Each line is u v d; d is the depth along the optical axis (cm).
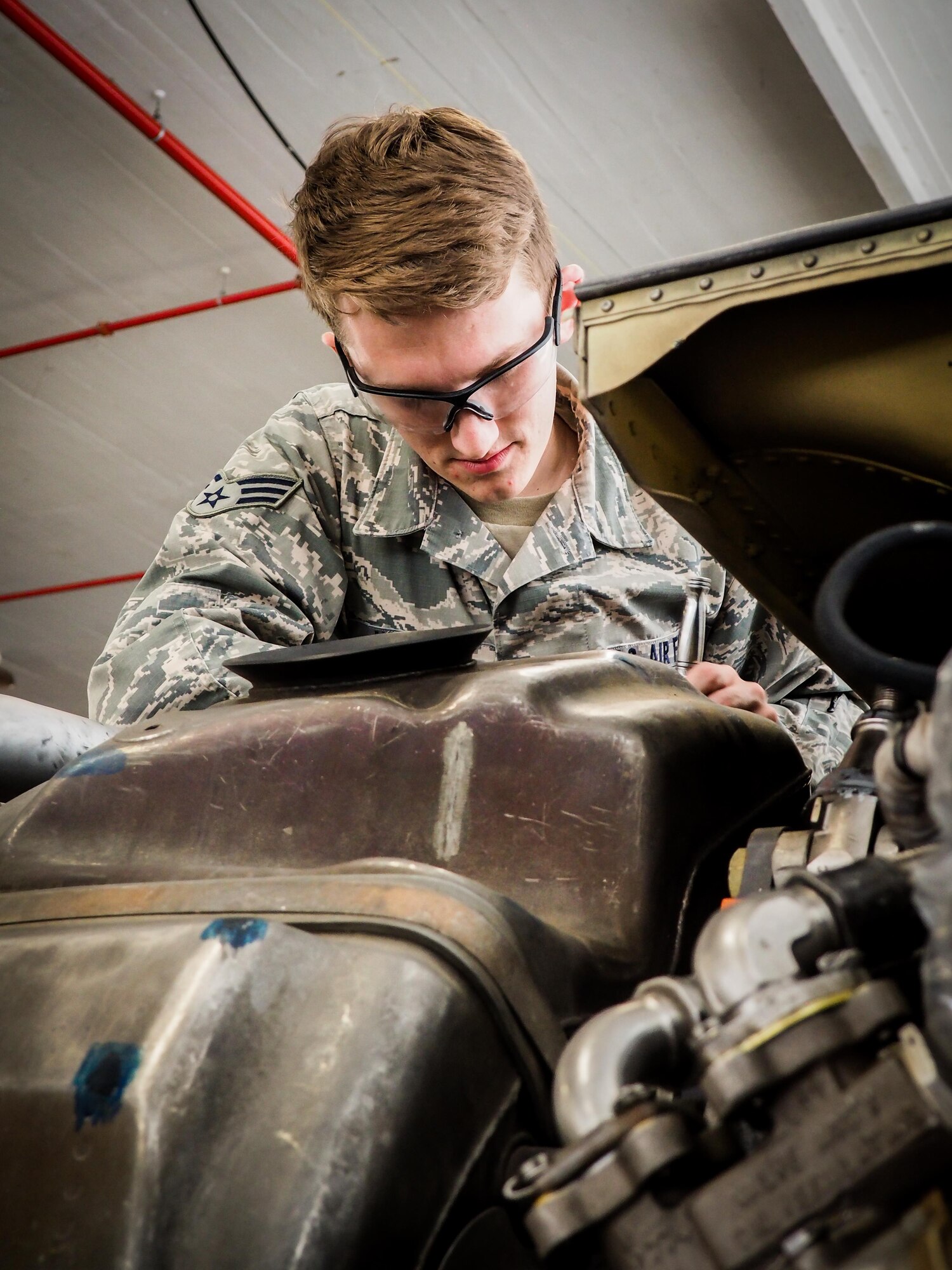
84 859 81
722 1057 47
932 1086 43
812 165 430
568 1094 49
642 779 74
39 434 590
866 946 52
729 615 163
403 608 158
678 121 423
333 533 161
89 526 643
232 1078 56
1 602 703
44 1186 54
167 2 407
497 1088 60
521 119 431
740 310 72
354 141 125
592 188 453
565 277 135
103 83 427
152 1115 54
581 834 74
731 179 442
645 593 158
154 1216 52
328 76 428
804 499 80
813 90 402
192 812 81
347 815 79
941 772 46
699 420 78
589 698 81
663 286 73
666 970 71
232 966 58
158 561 154
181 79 436
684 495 81
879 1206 44
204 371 555
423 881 65
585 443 162
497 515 160
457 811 77
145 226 493
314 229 124
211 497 157
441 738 78
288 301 515
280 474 159
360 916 64
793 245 69
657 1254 45
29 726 93
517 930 64
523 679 79
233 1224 53
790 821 90
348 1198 53
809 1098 46
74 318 535
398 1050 57
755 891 72
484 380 122
